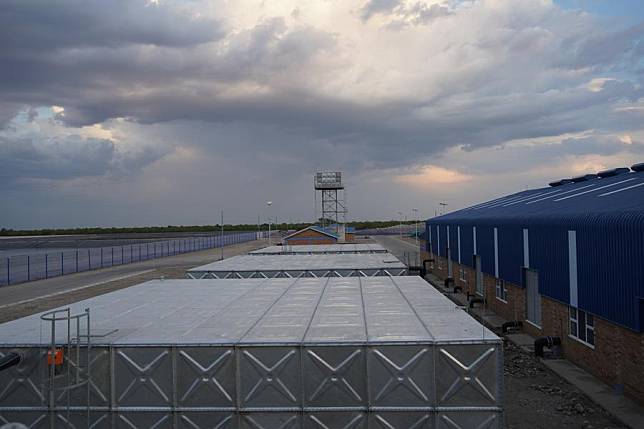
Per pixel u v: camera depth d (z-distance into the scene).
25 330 13.15
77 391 11.78
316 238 70.19
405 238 131.00
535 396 17.72
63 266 61.97
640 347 16.31
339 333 12.28
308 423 11.50
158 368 11.73
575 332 21.19
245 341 11.72
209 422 11.62
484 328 12.55
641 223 16.00
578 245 20.31
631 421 15.09
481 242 35.47
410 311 14.73
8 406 11.82
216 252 92.69
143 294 18.73
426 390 11.40
